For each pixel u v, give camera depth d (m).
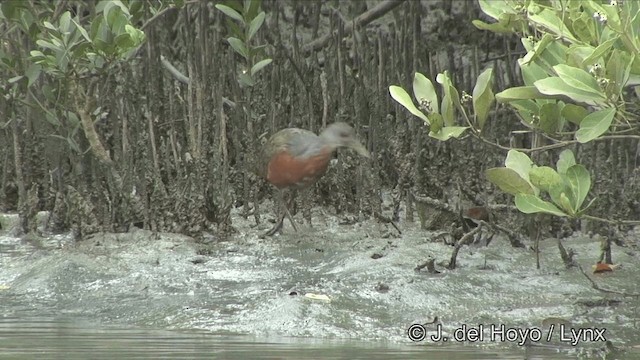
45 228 13.60
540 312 10.01
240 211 13.62
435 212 12.84
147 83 14.60
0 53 13.38
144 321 10.09
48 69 12.64
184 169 13.69
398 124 14.33
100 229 12.94
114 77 14.33
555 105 9.83
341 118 14.55
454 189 14.05
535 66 9.85
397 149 14.16
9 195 14.51
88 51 12.50
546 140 13.70
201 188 12.93
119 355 8.56
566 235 12.46
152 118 13.92
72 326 9.87
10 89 13.85
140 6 13.12
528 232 12.31
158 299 10.73
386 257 11.63
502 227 11.77
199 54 14.08
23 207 13.38
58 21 13.77
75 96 13.02
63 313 10.50
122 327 9.85
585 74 9.15
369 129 13.71
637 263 11.32
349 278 11.04
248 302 10.48
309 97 14.38
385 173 14.48
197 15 16.11
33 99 14.02
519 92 9.76
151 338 9.31
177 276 11.41
